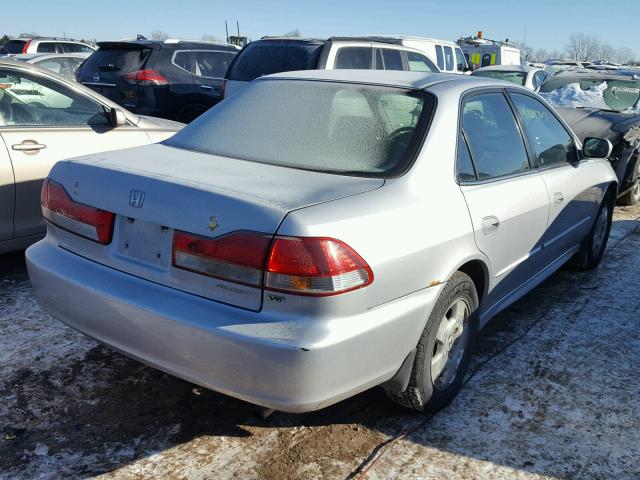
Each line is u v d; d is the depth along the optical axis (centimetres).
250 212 229
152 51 912
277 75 361
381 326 242
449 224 278
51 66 1304
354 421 298
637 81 855
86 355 348
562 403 320
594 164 471
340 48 827
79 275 269
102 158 292
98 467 261
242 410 303
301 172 274
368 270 235
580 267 513
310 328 223
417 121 298
